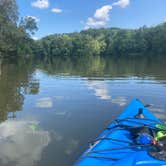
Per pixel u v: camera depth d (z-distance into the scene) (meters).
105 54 103.56
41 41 100.12
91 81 17.95
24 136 7.14
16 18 53.53
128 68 28.95
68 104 10.67
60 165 5.62
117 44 98.94
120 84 16.22
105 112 9.41
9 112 9.55
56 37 104.31
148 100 11.42
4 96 12.41
